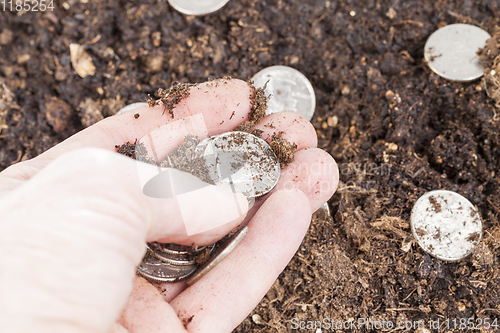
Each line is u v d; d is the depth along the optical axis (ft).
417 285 0.96
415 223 0.97
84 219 0.76
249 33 1.11
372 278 0.96
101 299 0.76
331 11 1.11
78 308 0.73
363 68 1.08
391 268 0.96
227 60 1.11
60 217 0.76
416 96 1.05
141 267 0.88
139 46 1.11
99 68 1.11
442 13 1.09
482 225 0.98
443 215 0.96
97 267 0.75
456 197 0.97
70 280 0.73
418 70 1.08
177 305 0.86
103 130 0.93
